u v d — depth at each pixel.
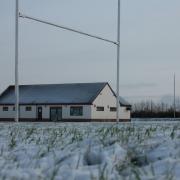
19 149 6.63
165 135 8.09
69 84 53.03
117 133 9.12
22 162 5.24
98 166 4.62
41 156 5.70
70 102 49.28
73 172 4.33
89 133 9.83
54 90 52.56
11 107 52.09
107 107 51.59
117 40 33.66
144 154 5.37
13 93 53.84
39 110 50.94
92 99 48.78
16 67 27.16
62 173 4.35
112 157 5.23
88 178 4.12
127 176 4.27
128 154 5.30
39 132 11.32
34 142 7.98
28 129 13.04
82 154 5.44
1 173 4.41
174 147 5.74
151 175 4.22
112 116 52.34
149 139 7.14
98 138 7.63
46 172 4.38
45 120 50.41
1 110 52.75
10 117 52.03
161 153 5.35
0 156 5.96
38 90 53.25
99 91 50.00
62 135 9.62
